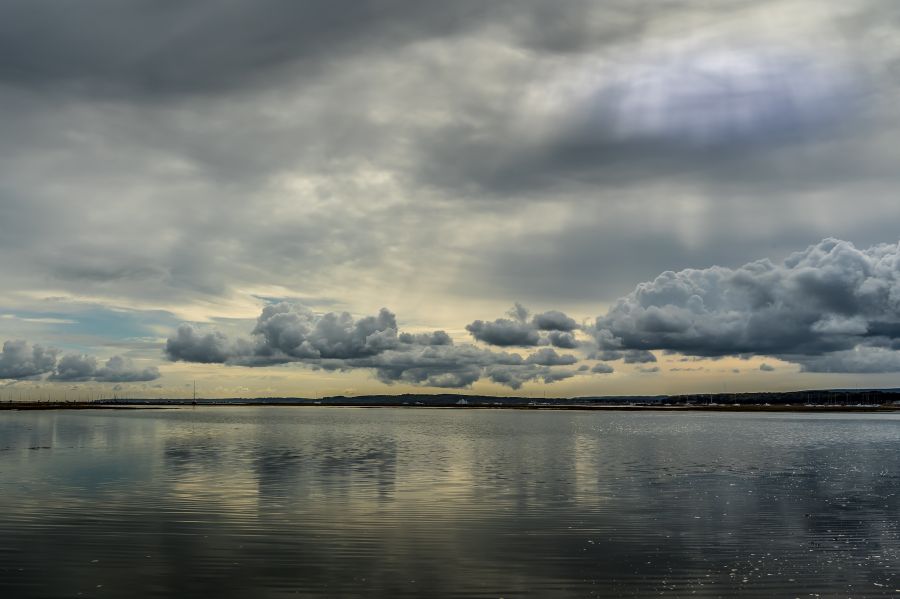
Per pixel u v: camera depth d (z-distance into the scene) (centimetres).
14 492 3797
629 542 2664
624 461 5869
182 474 4653
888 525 3005
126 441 8125
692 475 4794
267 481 4312
